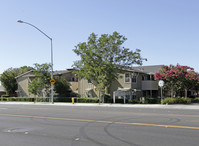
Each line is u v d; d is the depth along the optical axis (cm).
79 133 863
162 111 1714
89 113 1582
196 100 3209
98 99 3192
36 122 1181
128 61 3097
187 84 3073
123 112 1627
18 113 1677
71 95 4088
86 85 3941
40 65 3662
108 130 908
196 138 749
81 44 2927
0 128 1020
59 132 893
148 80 3722
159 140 729
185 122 1085
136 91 3672
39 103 3344
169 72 3014
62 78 4056
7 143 734
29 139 785
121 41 3017
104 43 2986
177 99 2820
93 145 683
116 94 3159
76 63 3097
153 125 1005
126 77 3606
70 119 1265
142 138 759
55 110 1892
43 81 3678
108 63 2850
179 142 699
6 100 4409
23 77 4906
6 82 5197
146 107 2316
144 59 3117
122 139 750
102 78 2875
